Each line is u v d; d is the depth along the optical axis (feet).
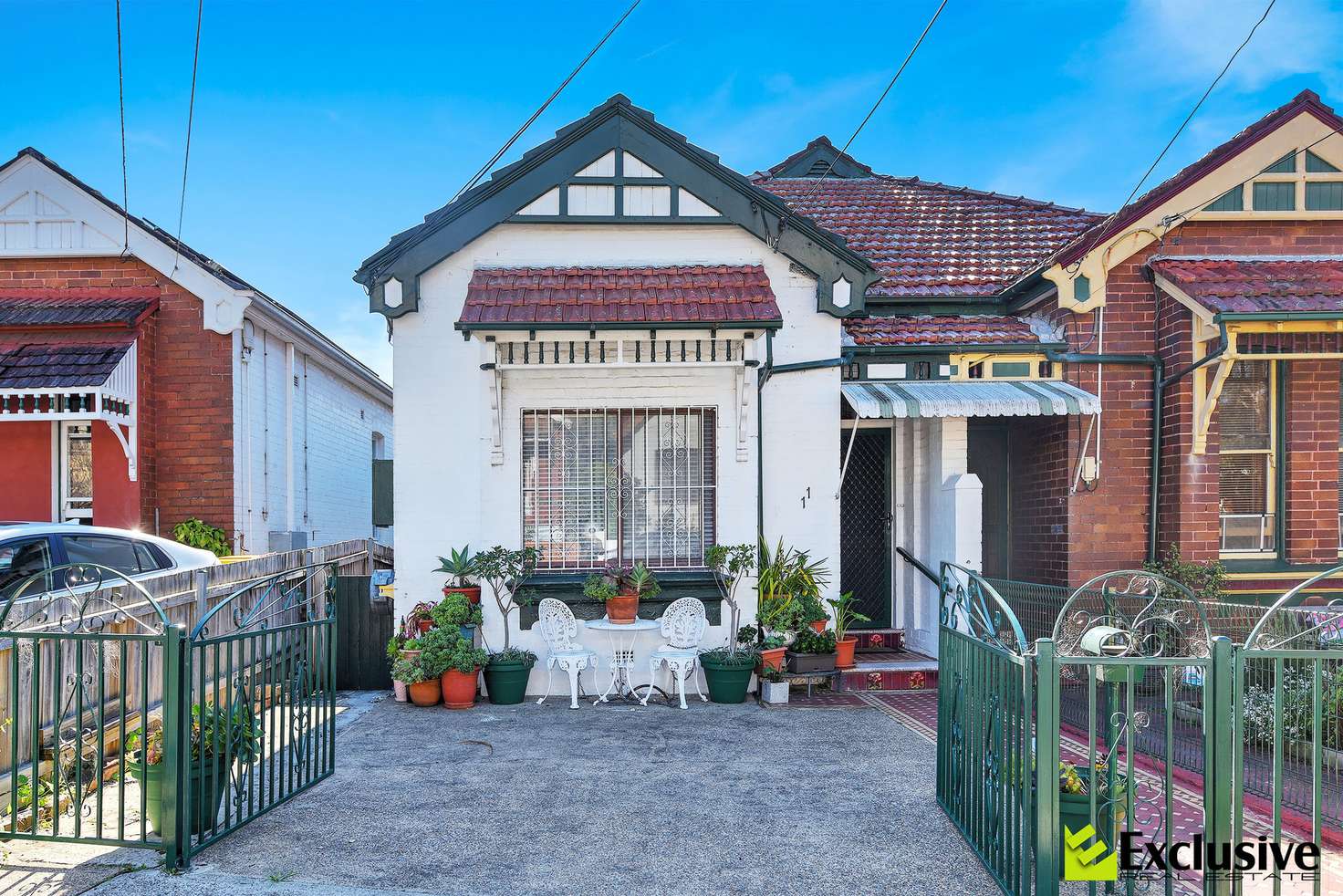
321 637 20.80
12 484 35.91
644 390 30.40
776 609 29.27
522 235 31.19
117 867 15.05
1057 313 32.81
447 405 30.48
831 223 40.37
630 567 30.58
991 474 35.47
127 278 36.65
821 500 31.04
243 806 18.21
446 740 23.98
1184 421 30.66
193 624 25.36
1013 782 13.89
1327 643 21.62
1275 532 31.07
